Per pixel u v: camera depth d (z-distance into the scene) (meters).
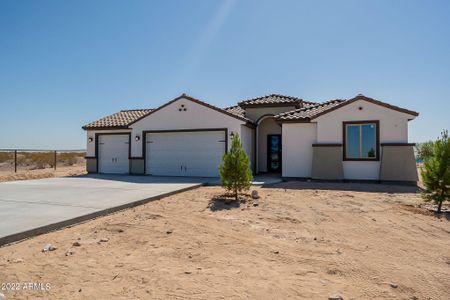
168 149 17.89
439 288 3.76
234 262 4.54
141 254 4.81
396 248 5.23
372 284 3.85
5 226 5.81
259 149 20.02
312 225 6.74
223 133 16.83
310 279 3.97
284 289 3.68
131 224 6.61
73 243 5.26
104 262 4.46
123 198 9.20
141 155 18.38
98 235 5.79
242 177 9.67
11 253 4.80
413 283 3.89
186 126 17.41
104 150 19.94
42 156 31.31
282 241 5.58
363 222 7.00
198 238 5.68
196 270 4.21
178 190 11.22
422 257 4.81
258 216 7.51
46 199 9.05
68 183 13.69
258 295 3.52
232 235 5.90
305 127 15.27
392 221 7.10
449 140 8.42
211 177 16.83
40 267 4.24
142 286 3.71
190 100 17.38
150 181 14.56
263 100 20.03
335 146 14.38
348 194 10.77
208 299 3.41
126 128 19.08
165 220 7.00
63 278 3.91
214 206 8.70
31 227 5.74
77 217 6.68
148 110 22.64
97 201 8.66
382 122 13.90
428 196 8.53
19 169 24.27
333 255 4.87
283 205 8.84
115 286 3.71
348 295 3.54
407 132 13.61
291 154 15.42
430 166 8.55
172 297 3.45
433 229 6.45
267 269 4.29
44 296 3.44
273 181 14.57
